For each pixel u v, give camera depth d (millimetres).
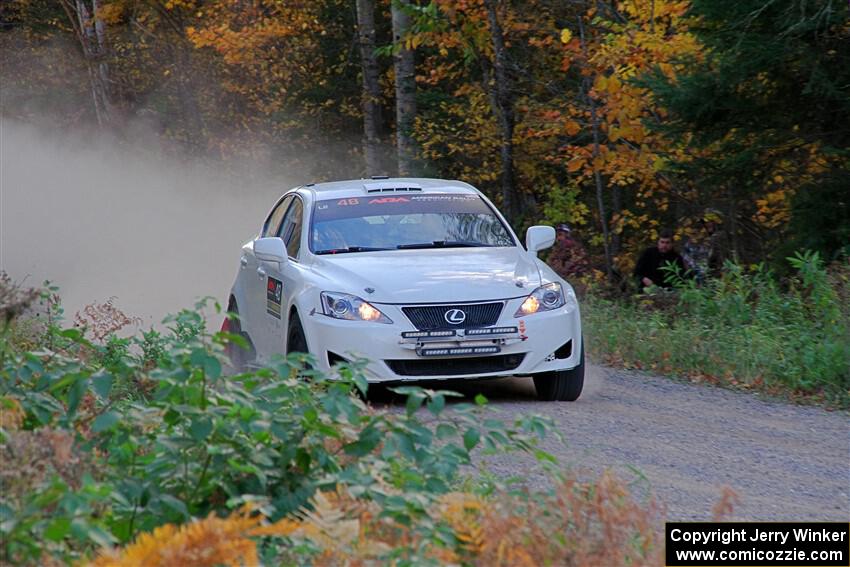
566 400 18812
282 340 19516
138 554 7578
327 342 17719
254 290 21812
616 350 23672
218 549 7551
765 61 28828
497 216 21125
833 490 13219
